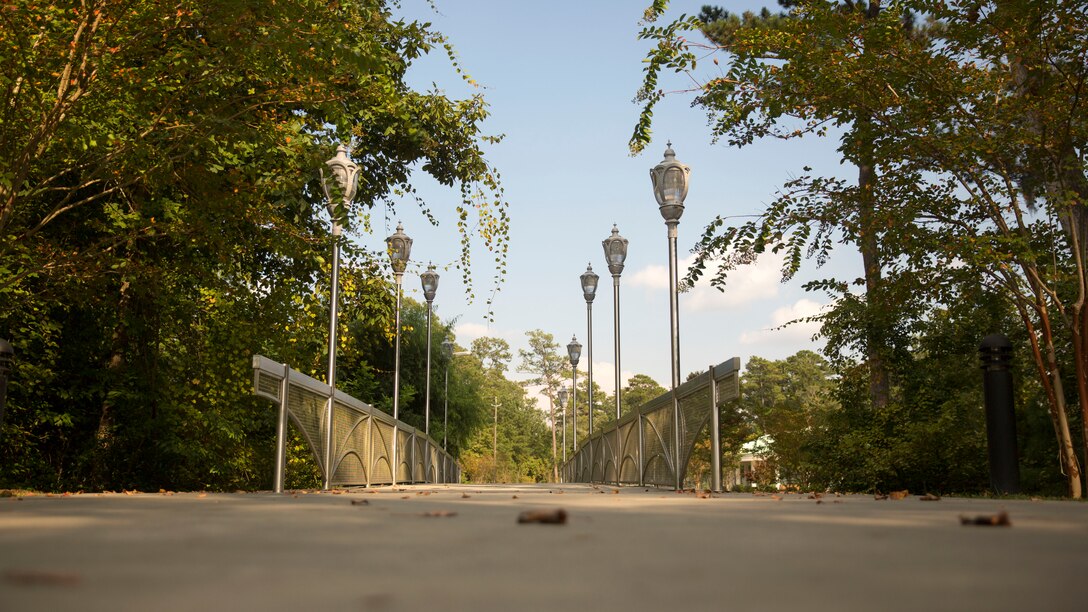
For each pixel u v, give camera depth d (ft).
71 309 43.42
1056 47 29.09
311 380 31.89
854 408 55.72
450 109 45.52
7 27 25.27
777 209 34.60
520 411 358.02
